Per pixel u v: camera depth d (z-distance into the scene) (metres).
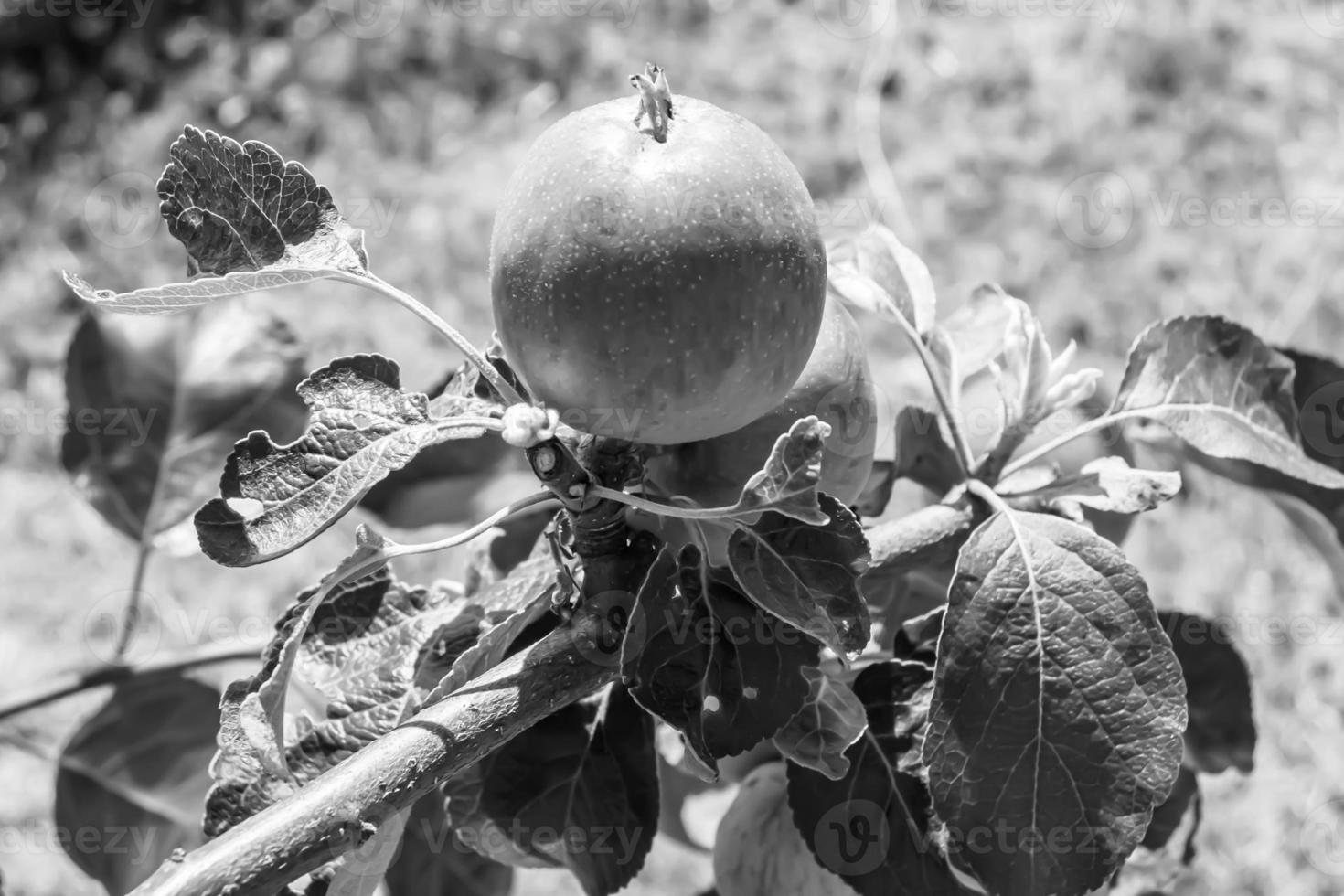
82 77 2.74
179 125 2.62
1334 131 2.26
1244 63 2.40
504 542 0.60
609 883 0.50
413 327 2.08
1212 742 0.59
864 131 2.30
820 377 0.47
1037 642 0.47
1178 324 0.52
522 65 2.61
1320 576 1.59
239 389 0.64
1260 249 2.02
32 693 0.63
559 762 0.50
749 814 0.54
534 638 0.48
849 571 0.44
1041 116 2.33
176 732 0.64
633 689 0.44
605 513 0.44
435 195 2.33
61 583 1.81
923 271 0.54
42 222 2.48
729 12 2.67
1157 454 0.63
